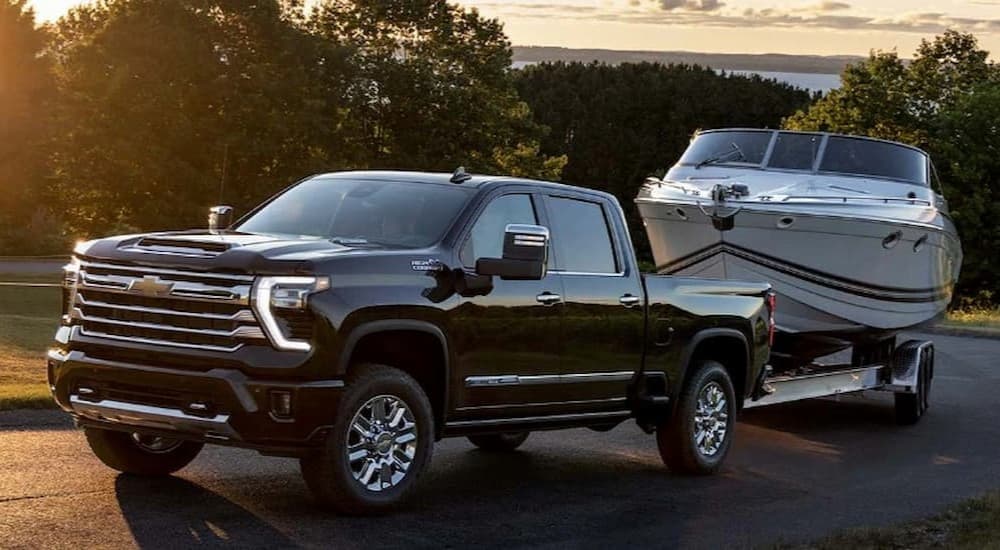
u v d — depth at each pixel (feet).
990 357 74.59
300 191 29.91
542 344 28.55
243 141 156.15
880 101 203.51
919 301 50.88
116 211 163.63
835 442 42.73
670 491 31.71
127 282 24.44
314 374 23.62
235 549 22.31
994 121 193.67
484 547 24.08
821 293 47.60
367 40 190.70
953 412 51.88
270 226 28.60
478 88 189.78
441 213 27.68
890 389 47.60
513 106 197.77
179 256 24.20
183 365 23.76
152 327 24.18
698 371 34.04
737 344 35.60
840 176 50.70
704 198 48.06
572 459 35.76
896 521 29.19
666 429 33.65
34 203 258.37
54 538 22.09
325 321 23.71
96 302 24.82
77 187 164.04
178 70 157.99
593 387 30.32
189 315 23.91
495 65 194.08
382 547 23.29
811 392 43.50
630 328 31.22
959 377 63.98
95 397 24.70
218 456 31.09
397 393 25.29
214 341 23.70
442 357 26.18
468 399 26.91
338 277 24.16
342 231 27.84
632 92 319.06
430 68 183.52
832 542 25.48
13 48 254.27
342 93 175.83
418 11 191.21
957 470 37.73
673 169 53.47
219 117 159.53
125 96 156.87
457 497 28.99
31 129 252.83
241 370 23.39
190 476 28.43
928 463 38.91
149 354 24.00
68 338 24.99
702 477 34.22
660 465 35.60
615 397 31.22
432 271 26.00
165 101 156.04
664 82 320.09
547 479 32.32
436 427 26.71
